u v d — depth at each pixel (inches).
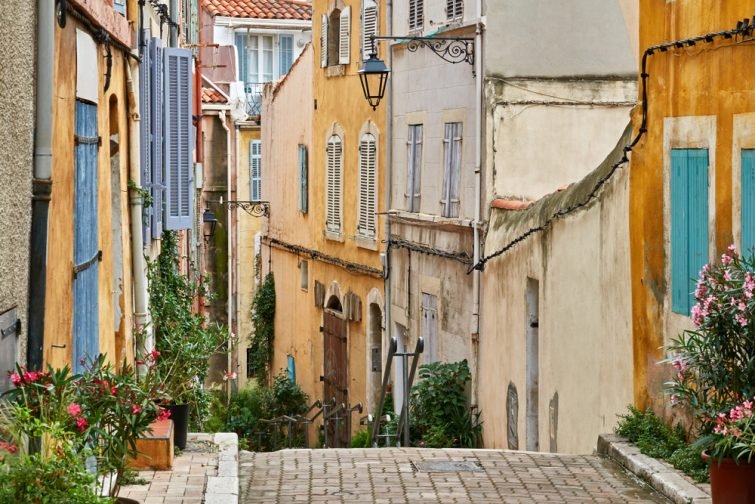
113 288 552.7
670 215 498.3
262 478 472.4
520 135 773.9
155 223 669.9
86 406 325.1
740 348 386.9
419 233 894.4
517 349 695.7
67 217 399.2
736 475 369.1
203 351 566.3
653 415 506.9
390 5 949.8
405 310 927.0
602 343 566.3
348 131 1073.5
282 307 1346.0
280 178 1363.2
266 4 1891.0
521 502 431.8
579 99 778.8
